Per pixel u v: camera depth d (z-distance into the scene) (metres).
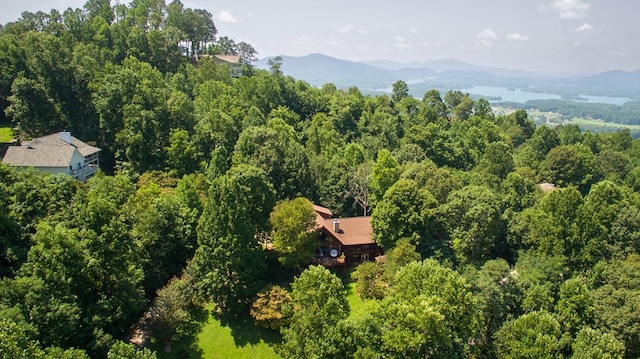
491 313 51.31
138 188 73.19
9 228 47.19
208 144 88.94
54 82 88.94
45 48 92.50
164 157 82.56
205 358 49.53
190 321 53.53
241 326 53.66
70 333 40.66
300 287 44.88
